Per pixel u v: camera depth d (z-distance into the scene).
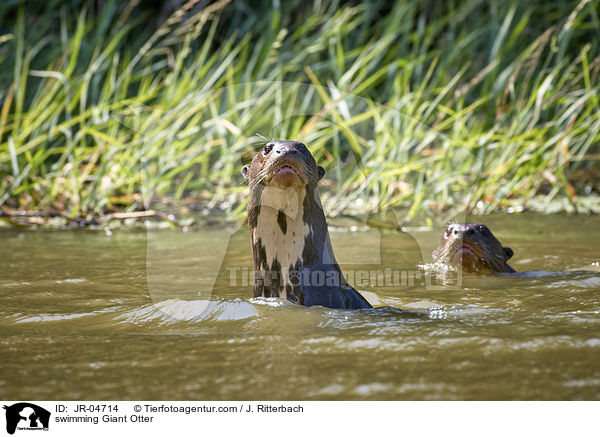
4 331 12.35
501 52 35.47
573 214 29.66
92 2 43.66
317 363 10.10
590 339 10.89
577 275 18.23
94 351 10.91
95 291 16.30
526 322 12.33
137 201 29.89
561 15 38.75
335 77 35.22
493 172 30.42
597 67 33.16
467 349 10.55
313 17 37.06
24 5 44.16
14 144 29.66
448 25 42.41
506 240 24.16
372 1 43.50
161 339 11.58
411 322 12.36
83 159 30.00
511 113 33.56
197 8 44.12
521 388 9.02
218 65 36.22
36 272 18.70
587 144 31.05
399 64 32.69
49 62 37.41
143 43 43.38
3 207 29.75
